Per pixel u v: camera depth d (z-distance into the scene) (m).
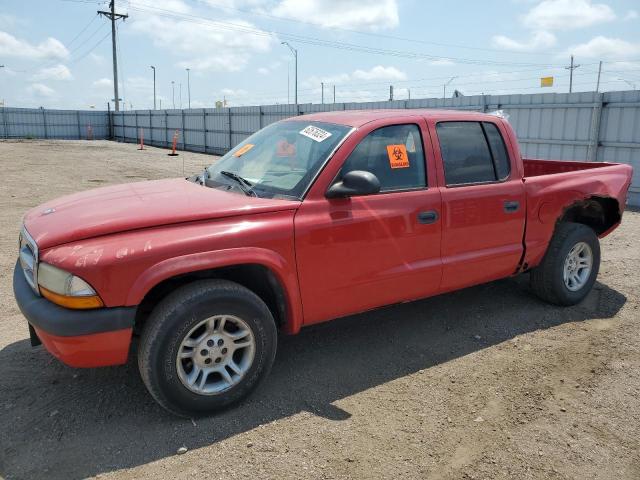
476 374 3.79
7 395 3.45
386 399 3.46
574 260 5.04
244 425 3.16
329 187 3.52
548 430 3.14
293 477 2.72
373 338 4.36
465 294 5.37
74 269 2.80
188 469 2.78
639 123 11.44
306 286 3.46
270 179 3.73
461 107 15.62
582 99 12.39
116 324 2.88
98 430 3.09
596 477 2.76
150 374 2.98
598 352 4.12
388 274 3.78
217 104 39.56
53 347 2.94
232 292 3.14
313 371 3.81
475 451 2.95
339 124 3.88
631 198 11.75
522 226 4.53
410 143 3.96
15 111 46.69
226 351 3.23
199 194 3.62
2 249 6.97
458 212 4.08
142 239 2.98
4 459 2.84
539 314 4.87
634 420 3.25
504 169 4.46
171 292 3.11
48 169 18.83
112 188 4.09
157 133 40.16
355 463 2.84
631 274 6.09
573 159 12.85
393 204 3.76
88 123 50.47
